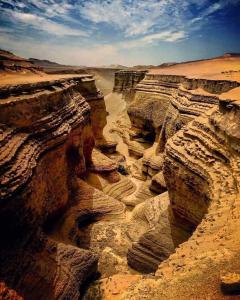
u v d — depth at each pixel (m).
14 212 9.42
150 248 14.08
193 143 12.81
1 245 9.26
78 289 11.45
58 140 14.02
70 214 16.52
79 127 18.69
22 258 9.80
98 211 19.23
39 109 12.97
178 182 12.79
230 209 8.67
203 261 6.79
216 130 11.98
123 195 24.92
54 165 14.05
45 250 11.36
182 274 6.68
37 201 11.31
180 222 13.49
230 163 10.39
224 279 5.70
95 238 17.42
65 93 17.61
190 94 23.39
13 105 11.09
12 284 8.84
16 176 9.37
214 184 10.29
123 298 6.63
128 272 14.25
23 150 10.77
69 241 14.62
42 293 9.77
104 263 15.05
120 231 18.09
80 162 20.84
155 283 6.75
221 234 7.69
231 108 11.48
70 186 18.28
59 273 10.99
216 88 21.92
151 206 18.69
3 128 10.37
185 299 5.87
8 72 23.50
